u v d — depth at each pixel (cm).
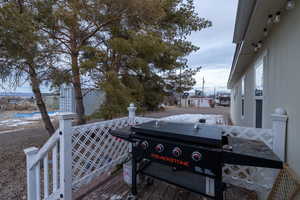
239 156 134
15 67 314
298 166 155
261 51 325
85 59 400
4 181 311
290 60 178
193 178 194
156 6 389
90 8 364
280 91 210
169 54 462
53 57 381
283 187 140
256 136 207
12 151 477
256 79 376
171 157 163
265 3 188
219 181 141
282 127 185
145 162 229
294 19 169
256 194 227
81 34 408
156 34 459
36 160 196
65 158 192
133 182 210
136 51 388
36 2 338
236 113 839
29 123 981
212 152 141
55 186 199
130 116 322
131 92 405
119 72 434
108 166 271
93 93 484
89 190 237
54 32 384
